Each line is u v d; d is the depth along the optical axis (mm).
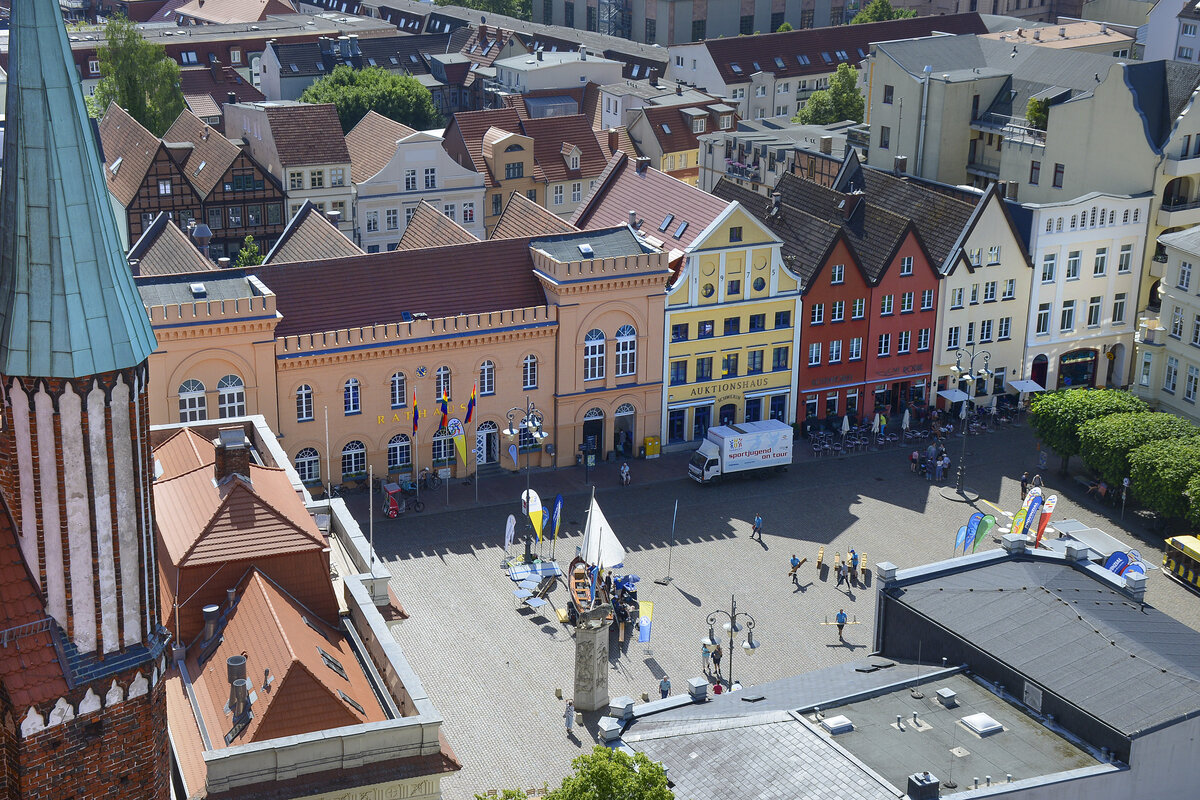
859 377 125562
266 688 55031
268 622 58156
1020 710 62469
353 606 63531
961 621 67250
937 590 70312
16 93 35156
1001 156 147625
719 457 113438
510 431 112500
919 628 68312
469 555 101000
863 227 126688
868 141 162500
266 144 163000
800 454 120688
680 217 121188
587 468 114938
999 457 120562
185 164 166125
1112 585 71188
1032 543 79500
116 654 38750
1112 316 134625
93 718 38594
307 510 71625
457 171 166625
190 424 75625
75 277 35938
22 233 35562
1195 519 99500
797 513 109312
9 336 35812
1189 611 94938
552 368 113438
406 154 163250
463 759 77875
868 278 122438
